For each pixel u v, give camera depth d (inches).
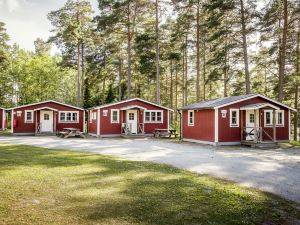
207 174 429.7
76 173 399.2
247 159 587.2
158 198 298.7
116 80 1999.3
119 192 313.3
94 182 351.9
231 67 1301.7
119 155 613.9
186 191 327.6
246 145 877.8
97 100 1962.4
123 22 1346.0
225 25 1249.4
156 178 383.2
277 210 283.9
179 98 2452.0
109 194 305.0
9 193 295.1
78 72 1568.7
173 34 1417.3
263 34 1069.8
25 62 2201.0
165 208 271.1
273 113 864.3
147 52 1437.0
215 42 1455.5
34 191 306.5
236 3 1068.5
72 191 311.4
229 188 350.3
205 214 262.4
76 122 1359.5
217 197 311.4
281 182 393.4
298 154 681.0
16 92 2236.7
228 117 896.3
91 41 1583.4
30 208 256.1
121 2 1291.8
